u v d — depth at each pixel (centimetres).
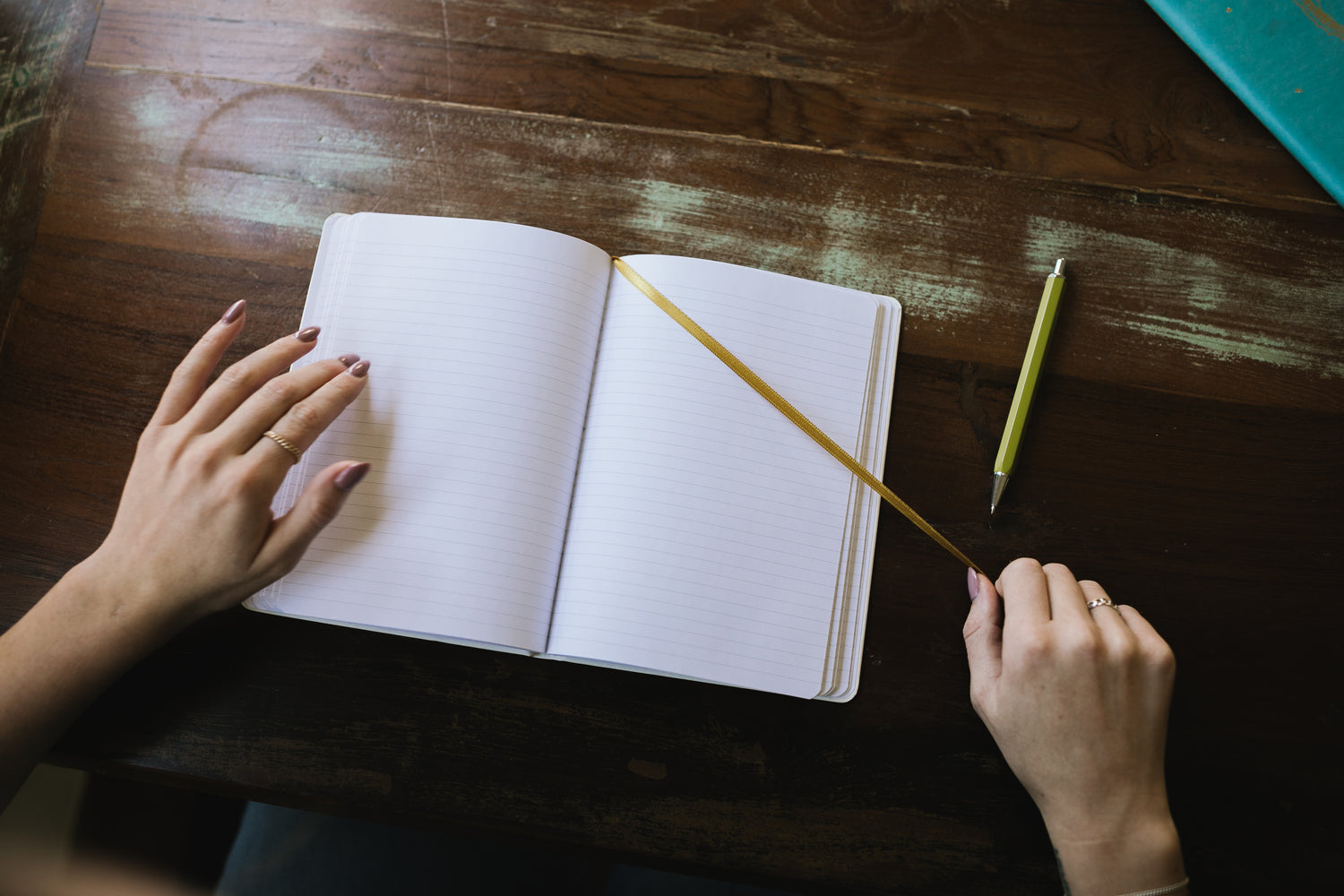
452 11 77
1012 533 71
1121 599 70
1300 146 73
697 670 65
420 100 76
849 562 68
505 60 76
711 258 74
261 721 68
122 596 60
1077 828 60
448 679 68
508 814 67
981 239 74
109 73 76
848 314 70
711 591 66
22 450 71
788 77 76
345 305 68
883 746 68
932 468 71
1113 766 60
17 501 71
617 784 67
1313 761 68
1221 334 73
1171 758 68
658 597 65
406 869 82
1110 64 76
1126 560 71
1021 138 76
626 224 74
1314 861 67
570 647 65
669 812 67
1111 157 75
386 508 65
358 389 65
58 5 77
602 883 84
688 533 66
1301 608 70
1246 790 68
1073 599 64
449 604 64
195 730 68
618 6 77
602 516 66
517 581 65
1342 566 71
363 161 75
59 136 75
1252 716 69
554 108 76
